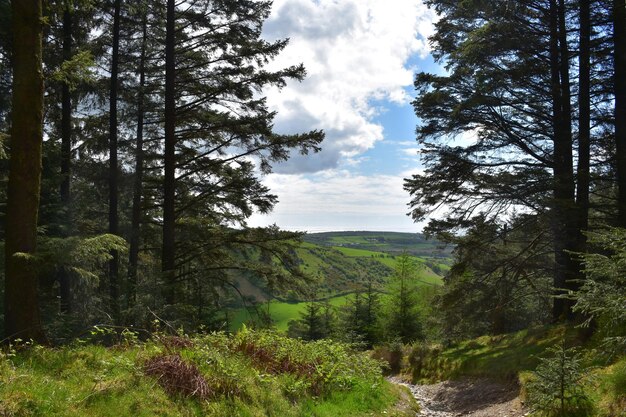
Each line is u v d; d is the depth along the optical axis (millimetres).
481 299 15188
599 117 14891
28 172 6906
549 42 14625
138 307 10703
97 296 13898
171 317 11273
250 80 14383
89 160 16438
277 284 15516
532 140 15258
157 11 15930
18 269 6758
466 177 15438
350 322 34219
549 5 14688
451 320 16266
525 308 21922
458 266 15523
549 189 13703
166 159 14570
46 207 11844
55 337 9422
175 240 15922
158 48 17500
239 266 15891
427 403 12531
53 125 16000
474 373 14086
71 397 4586
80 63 7793
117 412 4641
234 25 14500
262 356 8453
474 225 15172
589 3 13836
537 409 7602
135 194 16625
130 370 5578
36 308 6910
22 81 6855
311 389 8312
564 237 13734
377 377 10742
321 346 10805
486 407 10703
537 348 12609
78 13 14430
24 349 5875
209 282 16500
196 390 5656
